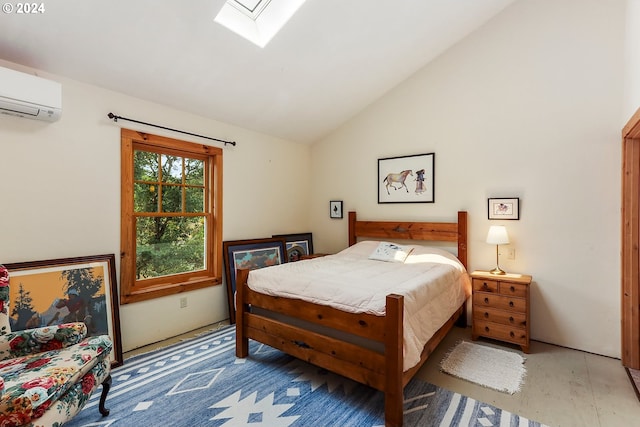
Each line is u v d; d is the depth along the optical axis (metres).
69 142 2.41
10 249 2.15
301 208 4.67
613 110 2.66
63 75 2.37
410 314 1.98
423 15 2.87
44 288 2.23
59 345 1.78
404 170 3.87
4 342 1.69
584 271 2.79
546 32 2.96
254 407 1.93
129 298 2.75
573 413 1.88
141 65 2.49
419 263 3.16
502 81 3.19
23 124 2.20
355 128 4.31
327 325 2.09
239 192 3.75
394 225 3.90
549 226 2.95
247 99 3.30
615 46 2.65
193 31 2.33
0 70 1.89
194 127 3.28
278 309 2.40
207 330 3.26
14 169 2.17
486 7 3.05
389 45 3.13
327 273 2.61
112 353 2.47
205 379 2.27
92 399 2.01
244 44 2.59
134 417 1.84
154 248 3.06
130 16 2.08
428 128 3.68
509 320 2.83
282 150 4.35
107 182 2.63
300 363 2.53
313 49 2.87
